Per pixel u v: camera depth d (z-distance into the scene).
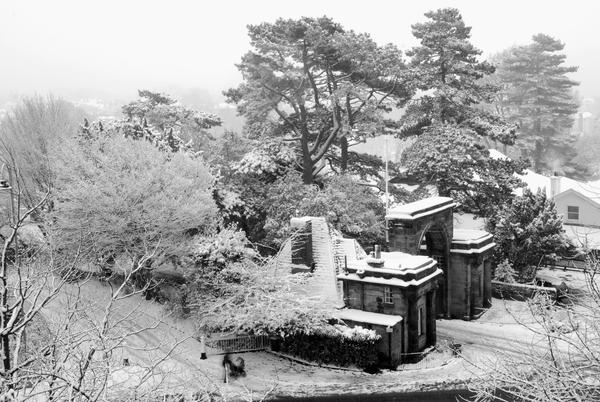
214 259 37.06
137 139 45.28
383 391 31.34
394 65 56.22
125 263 40.62
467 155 55.56
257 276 36.50
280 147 55.59
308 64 54.59
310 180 57.72
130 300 38.44
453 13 61.31
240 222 52.78
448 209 46.06
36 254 23.58
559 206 64.06
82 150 42.00
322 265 39.16
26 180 48.66
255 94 56.34
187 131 68.56
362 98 54.81
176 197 40.44
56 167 40.81
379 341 35.19
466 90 60.41
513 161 59.34
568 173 104.56
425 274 37.75
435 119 60.50
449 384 32.12
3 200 37.03
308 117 60.25
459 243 46.22
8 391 10.55
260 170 52.94
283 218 50.38
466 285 45.72
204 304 36.44
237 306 35.91
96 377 11.72
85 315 16.78
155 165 41.22
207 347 35.06
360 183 57.88
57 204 37.41
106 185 38.50
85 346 17.56
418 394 30.86
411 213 42.25
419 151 57.25
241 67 55.66
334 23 55.34
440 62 60.38
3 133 53.59
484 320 45.28
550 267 55.84
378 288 36.88
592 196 62.38
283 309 34.97
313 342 35.38
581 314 13.57
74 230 36.47
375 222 51.91
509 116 112.88
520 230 51.84
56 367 11.60
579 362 12.36
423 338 38.28
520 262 51.94
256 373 33.22
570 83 108.81
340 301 37.78
